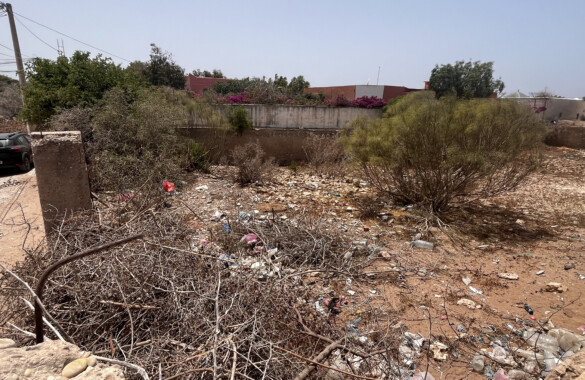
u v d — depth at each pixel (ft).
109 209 15.23
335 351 8.59
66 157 14.10
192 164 35.37
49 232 14.14
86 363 5.40
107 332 7.98
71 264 9.11
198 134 40.32
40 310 5.64
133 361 6.95
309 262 15.71
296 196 27.89
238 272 9.96
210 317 8.40
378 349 9.04
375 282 14.79
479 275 15.79
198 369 6.35
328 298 12.55
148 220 13.76
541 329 11.85
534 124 22.86
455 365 10.23
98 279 8.92
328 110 48.83
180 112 33.71
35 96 31.14
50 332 7.70
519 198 29.37
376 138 24.45
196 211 22.04
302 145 45.14
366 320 11.73
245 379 7.02
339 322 11.35
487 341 11.32
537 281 15.38
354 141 26.32
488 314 12.80
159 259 9.63
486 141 21.22
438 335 11.47
